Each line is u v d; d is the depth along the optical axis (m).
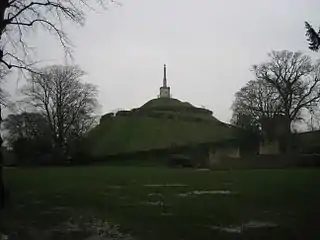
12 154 72.19
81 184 32.22
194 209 17.28
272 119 68.50
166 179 37.97
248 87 71.00
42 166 70.56
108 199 21.59
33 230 12.91
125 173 49.16
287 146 69.12
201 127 98.00
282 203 18.16
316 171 46.59
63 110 74.75
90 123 80.00
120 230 12.84
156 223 13.95
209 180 35.69
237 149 74.56
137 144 87.44
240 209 16.86
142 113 101.25
